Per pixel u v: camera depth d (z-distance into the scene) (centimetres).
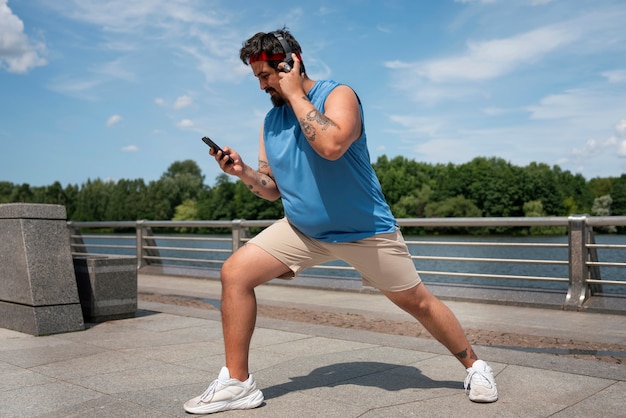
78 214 11350
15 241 496
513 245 664
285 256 290
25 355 414
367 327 543
